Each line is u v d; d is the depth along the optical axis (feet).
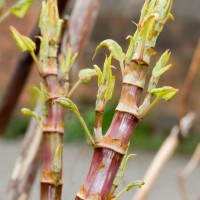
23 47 1.09
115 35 14.74
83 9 1.74
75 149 11.89
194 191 10.35
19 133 13.98
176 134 2.36
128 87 0.97
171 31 14.64
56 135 1.11
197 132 14.19
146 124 14.94
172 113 14.94
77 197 0.97
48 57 1.13
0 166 11.09
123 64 1.00
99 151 0.98
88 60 14.40
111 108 11.50
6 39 14.78
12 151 12.56
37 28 1.76
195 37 14.56
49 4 1.13
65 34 1.71
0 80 14.88
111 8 14.74
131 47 0.98
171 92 0.96
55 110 1.12
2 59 14.90
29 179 1.82
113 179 0.98
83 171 10.39
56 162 1.07
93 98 14.78
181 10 14.62
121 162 1.01
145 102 0.97
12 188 1.81
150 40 0.97
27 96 13.65
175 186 10.91
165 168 12.24
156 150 14.02
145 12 0.97
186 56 14.64
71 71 1.72
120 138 0.97
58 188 1.07
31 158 1.82
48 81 1.13
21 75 2.12
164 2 0.96
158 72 0.97
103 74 0.99
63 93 1.14
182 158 13.42
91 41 14.53
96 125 0.99
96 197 0.97
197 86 13.10
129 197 8.43
